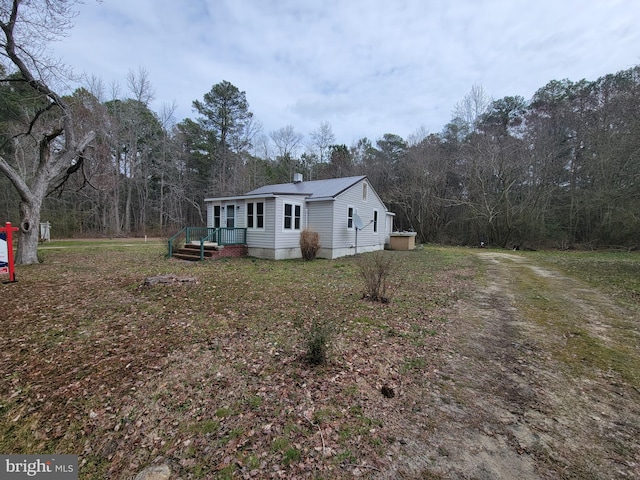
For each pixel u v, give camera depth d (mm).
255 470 2018
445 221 28438
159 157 30016
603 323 5102
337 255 14664
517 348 4066
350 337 4324
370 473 1988
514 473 1989
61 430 2439
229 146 32438
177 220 29375
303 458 2121
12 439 2352
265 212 13148
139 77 26906
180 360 3564
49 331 4336
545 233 22156
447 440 2311
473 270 11039
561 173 22703
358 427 2449
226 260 12078
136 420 2549
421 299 6590
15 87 13617
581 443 2287
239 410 2660
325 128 38250
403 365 3541
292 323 4840
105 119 22719
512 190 24188
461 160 26828
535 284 8422
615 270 10672
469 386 3105
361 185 16844
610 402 2832
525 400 2863
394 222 31047
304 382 3111
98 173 23703
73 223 26797
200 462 2096
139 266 9969
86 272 8641
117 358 3596
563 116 22344
